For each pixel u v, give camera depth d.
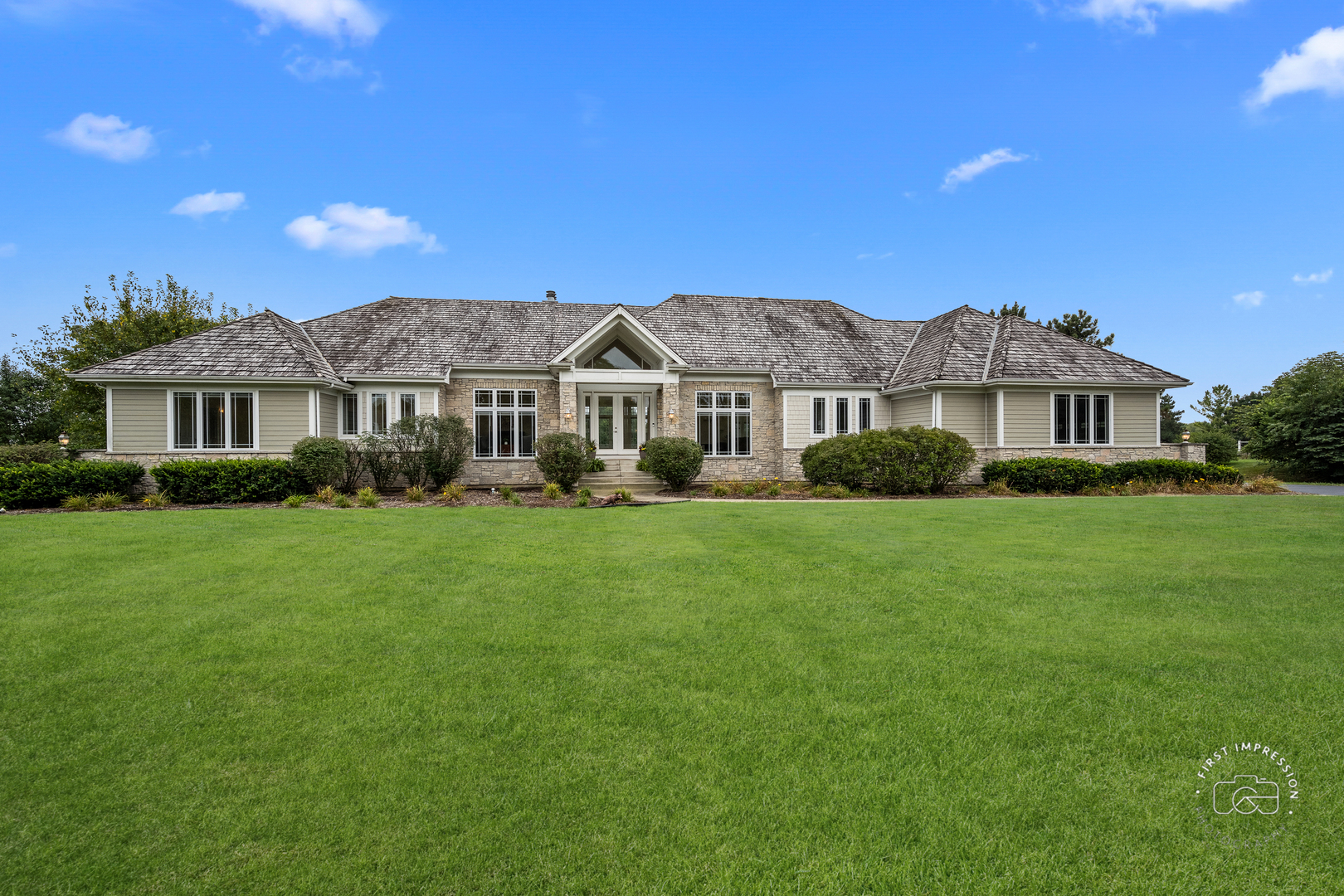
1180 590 7.04
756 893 2.57
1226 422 48.47
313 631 5.70
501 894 2.55
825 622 5.97
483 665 4.95
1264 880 2.66
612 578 7.57
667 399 21.36
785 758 3.59
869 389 23.38
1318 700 4.30
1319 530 10.90
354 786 3.31
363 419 20.38
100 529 10.36
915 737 3.83
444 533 10.34
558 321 23.72
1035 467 19.11
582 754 3.64
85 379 17.48
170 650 5.25
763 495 17.80
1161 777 3.42
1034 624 5.90
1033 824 3.03
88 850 2.82
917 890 2.59
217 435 18.19
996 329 23.45
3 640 5.45
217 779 3.39
